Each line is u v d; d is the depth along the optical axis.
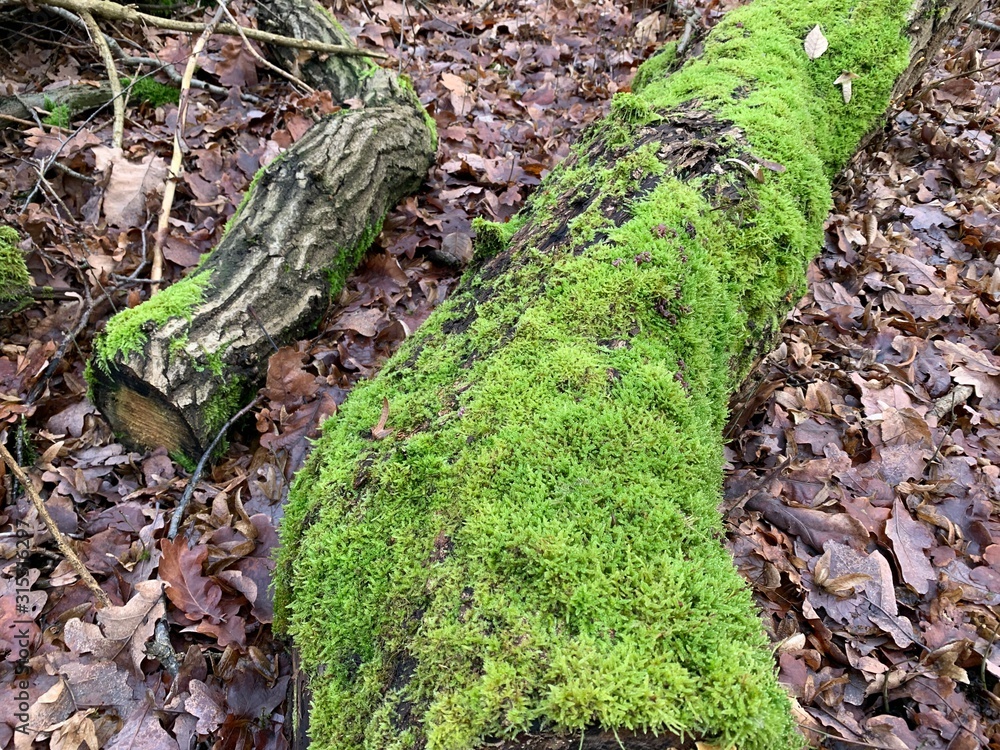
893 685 0.62
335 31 1.32
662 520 0.48
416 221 1.09
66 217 1.01
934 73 1.33
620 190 0.67
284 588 0.58
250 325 0.81
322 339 0.91
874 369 0.87
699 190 0.66
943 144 1.15
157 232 0.96
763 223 0.66
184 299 0.79
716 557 0.48
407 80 1.23
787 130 0.74
